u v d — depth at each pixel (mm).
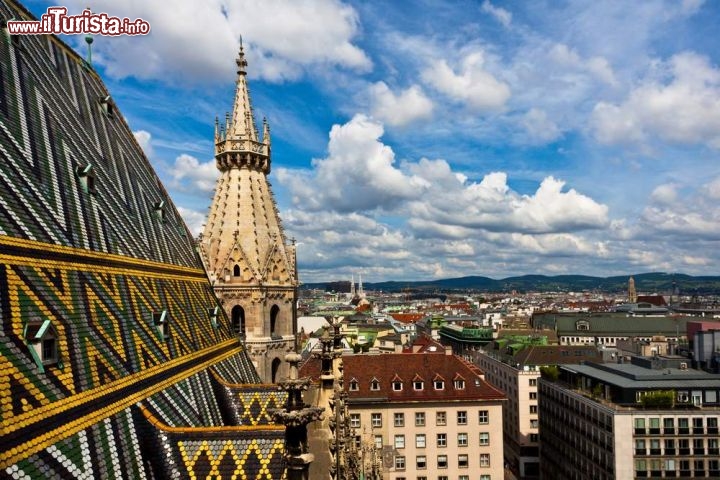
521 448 136625
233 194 57375
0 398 18031
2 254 21734
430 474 92875
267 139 60000
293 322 59844
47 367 21344
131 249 34875
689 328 161625
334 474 27859
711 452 85500
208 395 35625
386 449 68500
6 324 20156
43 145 29844
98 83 46219
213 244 56094
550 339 186125
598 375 103812
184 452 26500
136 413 26000
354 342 164875
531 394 137375
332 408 31219
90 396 23109
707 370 109000
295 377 18828
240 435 27172
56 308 23516
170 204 51344
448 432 93562
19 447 17875
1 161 24969
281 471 26016
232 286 54438
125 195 39156
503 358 157375
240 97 59656
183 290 41844
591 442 95625
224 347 44750
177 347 34938
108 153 40125
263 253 56344
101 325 26781
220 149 58688
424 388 94812
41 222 25609
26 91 30953
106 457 22016
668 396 88625
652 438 86125
